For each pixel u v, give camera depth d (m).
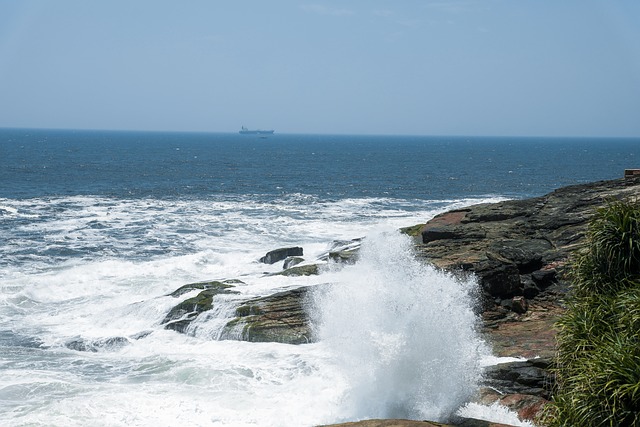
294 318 20.27
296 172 112.69
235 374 17.08
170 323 21.42
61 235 42.91
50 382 16.55
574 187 29.66
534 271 22.11
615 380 10.19
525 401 14.02
